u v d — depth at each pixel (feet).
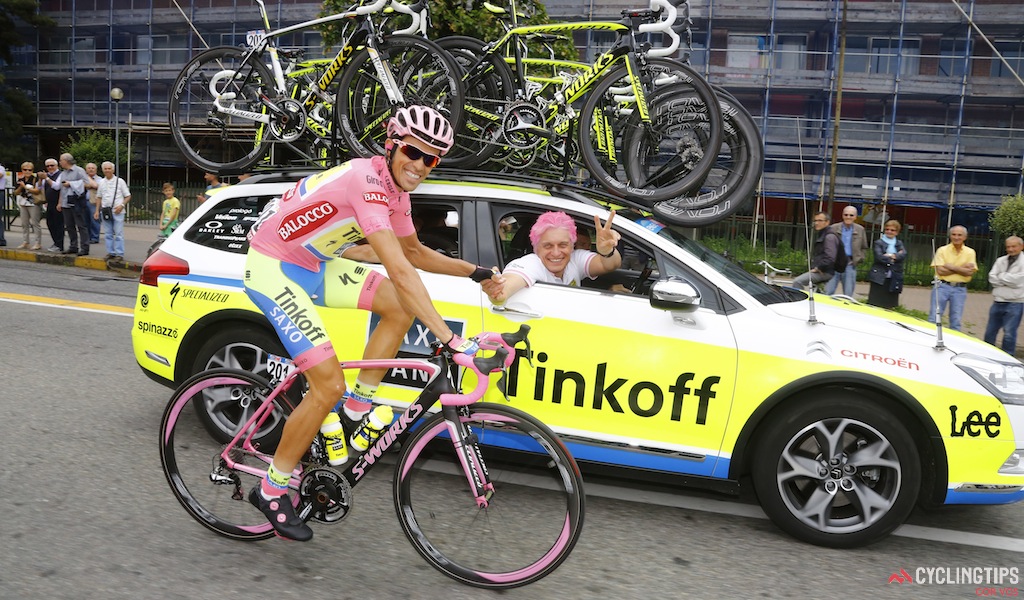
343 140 17.10
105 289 34.63
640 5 86.94
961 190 91.09
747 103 95.45
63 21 121.49
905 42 93.30
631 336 12.55
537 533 10.25
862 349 12.03
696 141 15.53
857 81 92.17
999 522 13.57
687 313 12.50
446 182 14.29
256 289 10.58
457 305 13.17
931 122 93.91
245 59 18.31
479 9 31.37
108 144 106.73
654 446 12.43
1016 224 57.93
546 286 13.11
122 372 20.22
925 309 44.39
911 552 12.21
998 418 11.70
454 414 10.27
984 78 91.04
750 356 12.17
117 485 13.12
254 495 10.69
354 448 10.61
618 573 11.04
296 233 10.45
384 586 10.32
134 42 120.57
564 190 14.46
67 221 44.98
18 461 13.91
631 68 15.60
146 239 60.70
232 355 14.40
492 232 13.74
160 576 10.24
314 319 10.36
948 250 28.89
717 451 12.29
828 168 92.68
